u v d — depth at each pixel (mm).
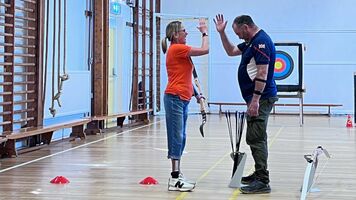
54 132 7582
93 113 8711
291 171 5133
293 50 10562
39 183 4531
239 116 5336
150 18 11516
